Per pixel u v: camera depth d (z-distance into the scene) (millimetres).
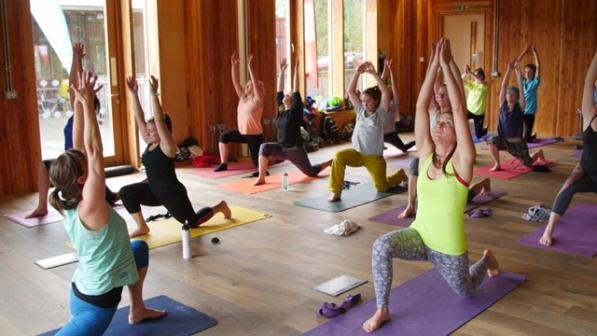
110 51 7426
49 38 6918
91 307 2629
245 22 8469
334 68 10531
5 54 6230
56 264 4164
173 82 8148
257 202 5887
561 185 6438
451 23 11461
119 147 7617
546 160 7930
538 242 4445
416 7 11711
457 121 2891
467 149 2875
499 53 10922
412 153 8742
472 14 11227
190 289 3670
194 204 5816
